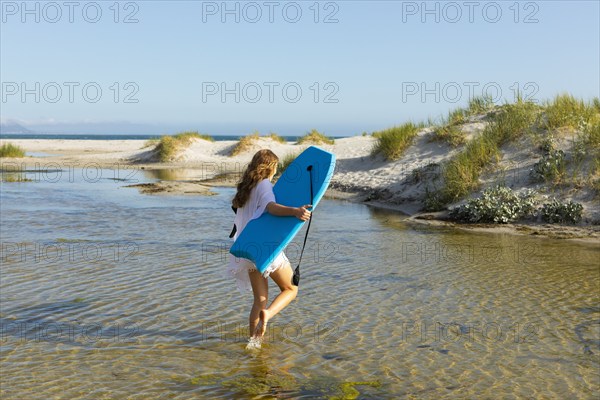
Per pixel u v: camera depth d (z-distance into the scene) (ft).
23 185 69.56
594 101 58.54
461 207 44.27
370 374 16.35
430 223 42.91
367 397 14.96
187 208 50.70
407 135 69.21
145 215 46.24
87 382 15.66
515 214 42.29
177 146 112.68
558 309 22.03
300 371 16.52
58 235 36.73
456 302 22.94
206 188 67.10
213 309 21.88
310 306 22.45
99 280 25.76
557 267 28.78
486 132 57.00
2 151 122.42
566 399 14.94
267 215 17.51
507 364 17.06
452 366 16.92
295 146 112.37
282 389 15.37
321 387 15.52
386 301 23.07
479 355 17.70
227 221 43.52
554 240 36.19
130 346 18.26
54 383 15.58
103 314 21.25
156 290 24.29
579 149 46.93
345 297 23.62
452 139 63.82
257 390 15.29
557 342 18.74
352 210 50.42
